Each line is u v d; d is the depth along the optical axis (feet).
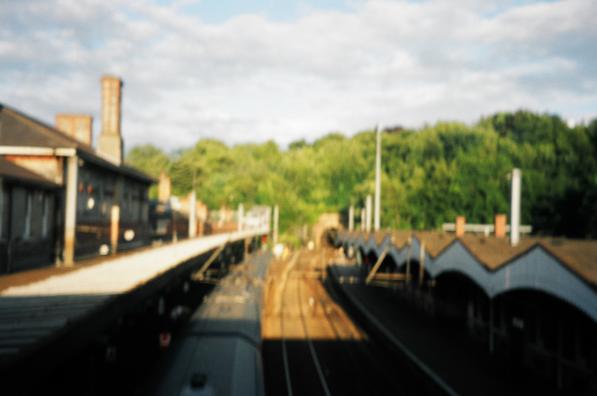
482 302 79.41
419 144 337.11
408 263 99.14
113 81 95.25
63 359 23.67
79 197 68.74
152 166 341.62
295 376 70.59
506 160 209.56
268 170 360.48
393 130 444.14
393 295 131.64
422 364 67.05
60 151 63.10
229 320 75.66
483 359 70.38
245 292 102.37
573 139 218.59
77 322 24.91
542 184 177.17
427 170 251.80
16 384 18.86
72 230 64.59
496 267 60.23
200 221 167.12
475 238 74.69
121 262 60.54
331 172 347.36
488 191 185.68
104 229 80.89
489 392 55.83
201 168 325.62
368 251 145.59
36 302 28.91
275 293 143.64
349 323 106.93
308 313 116.88
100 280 40.37
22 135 64.18
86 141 97.30
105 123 94.94
